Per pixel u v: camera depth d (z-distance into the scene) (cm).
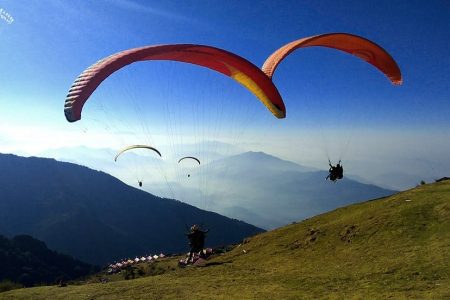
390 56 2011
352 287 2097
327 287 2169
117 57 1296
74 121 1116
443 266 2114
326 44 1928
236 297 2139
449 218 2756
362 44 1955
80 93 1142
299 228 4041
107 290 2472
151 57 1430
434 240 2544
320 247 3216
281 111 1605
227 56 1510
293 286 2278
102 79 1198
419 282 1967
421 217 2945
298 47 1691
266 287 2303
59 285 2797
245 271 2850
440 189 3512
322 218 4100
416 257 2352
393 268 2277
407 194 3588
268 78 1555
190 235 2269
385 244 2758
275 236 4034
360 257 2686
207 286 2425
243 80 1672
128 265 8188
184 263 3234
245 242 4288
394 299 1773
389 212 3244
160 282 2597
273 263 3144
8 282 3509
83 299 2327
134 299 2250
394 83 2159
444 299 1655
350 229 3238
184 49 1425
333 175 2300
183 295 2256
